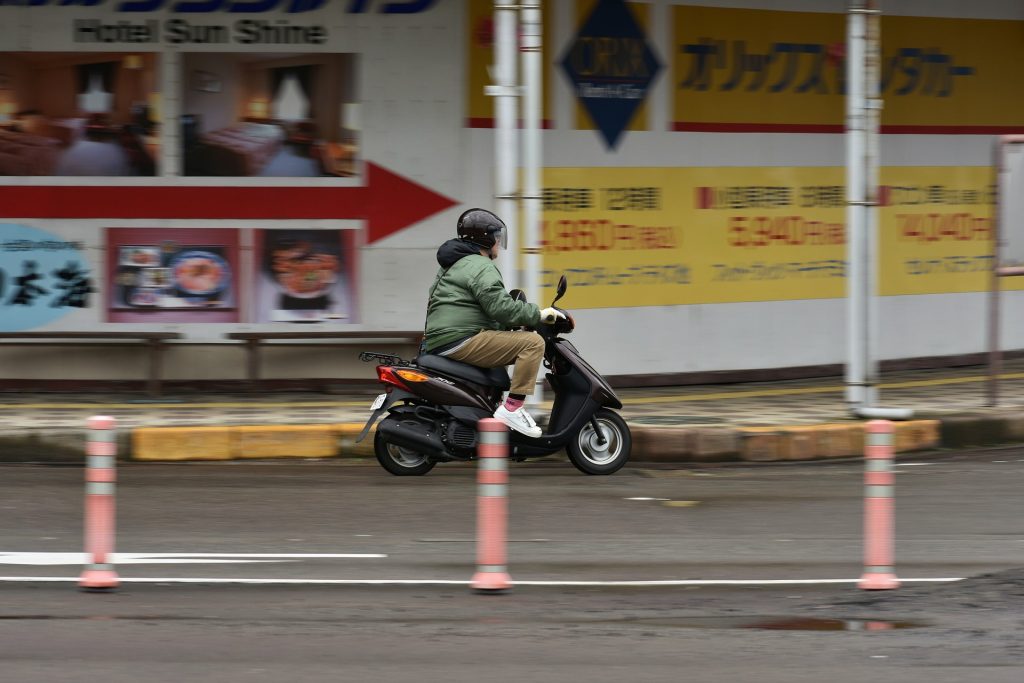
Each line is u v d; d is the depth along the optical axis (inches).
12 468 999.6
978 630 600.4
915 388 1336.1
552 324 965.2
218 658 555.8
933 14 1462.8
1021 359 1535.4
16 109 1277.1
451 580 688.4
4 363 1283.2
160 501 882.8
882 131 1440.7
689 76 1344.7
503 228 978.7
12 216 1282.0
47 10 1269.7
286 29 1279.5
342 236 1296.8
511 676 534.0
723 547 767.7
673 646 575.2
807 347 1416.1
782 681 530.0
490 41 1288.1
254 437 1055.6
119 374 1290.6
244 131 1288.1
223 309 1296.8
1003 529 816.9
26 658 554.6
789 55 1387.8
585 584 682.2
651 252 1338.6
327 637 586.9
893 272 1455.5
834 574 703.7
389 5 1282.0
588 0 1298.0
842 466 1043.9
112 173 1285.7
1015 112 1520.7
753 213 1380.4
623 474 996.6
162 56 1275.8
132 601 644.7
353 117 1289.4
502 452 669.3
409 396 942.4
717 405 1218.6
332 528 808.3
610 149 1315.2
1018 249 1178.6
